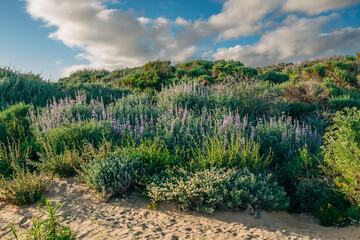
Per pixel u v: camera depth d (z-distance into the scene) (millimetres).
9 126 6773
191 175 4438
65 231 2717
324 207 3818
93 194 4273
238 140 5281
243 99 9234
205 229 3281
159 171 4883
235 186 4016
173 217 3652
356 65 17641
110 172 4406
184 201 3812
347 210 3701
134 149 5051
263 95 9227
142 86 15227
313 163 4543
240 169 4574
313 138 6117
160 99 10125
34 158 5656
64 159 4945
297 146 5699
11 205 3969
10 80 10773
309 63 23453
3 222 3436
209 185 3934
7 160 5074
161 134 6383
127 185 4414
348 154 3564
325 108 10008
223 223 3490
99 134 6152
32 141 6168
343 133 3742
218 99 8852
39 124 6922
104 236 3018
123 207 3926
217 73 16859
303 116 9562
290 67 23547
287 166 4980
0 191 4035
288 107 9828
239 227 3361
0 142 5492
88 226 3297
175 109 8078
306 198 4305
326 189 4082
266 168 4988
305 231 3338
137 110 8539
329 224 3648
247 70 16047
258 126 6461
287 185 4828
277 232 3195
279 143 5723
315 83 12320
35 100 10039
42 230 2684
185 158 5348
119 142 6090
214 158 4719
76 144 5746
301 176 4465
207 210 3719
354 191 3633
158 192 3947
